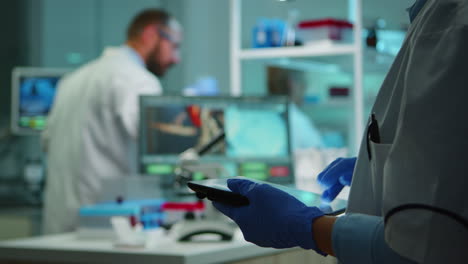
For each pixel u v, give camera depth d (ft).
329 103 12.51
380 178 2.97
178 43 11.88
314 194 3.70
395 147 2.64
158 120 9.43
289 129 9.86
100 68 11.05
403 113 2.64
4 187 16.76
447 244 2.49
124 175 10.96
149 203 8.56
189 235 7.45
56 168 11.21
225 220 7.86
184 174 8.61
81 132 10.88
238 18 12.44
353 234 2.85
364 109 10.88
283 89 12.76
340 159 3.84
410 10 3.17
